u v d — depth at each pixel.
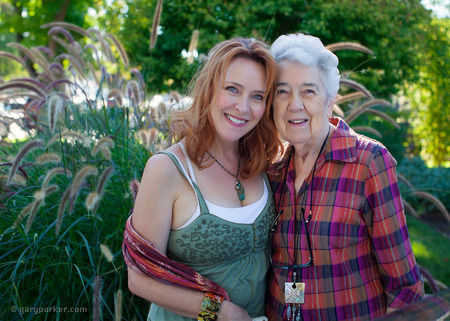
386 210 1.54
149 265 1.54
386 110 6.65
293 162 1.75
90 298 2.25
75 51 3.53
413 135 10.41
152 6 7.09
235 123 1.67
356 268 1.60
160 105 2.70
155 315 1.72
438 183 6.16
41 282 2.21
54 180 2.80
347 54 6.67
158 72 7.05
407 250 1.57
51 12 10.98
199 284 1.57
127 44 7.16
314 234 1.60
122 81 3.27
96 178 2.67
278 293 1.70
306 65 1.58
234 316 1.55
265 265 1.76
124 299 2.29
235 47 1.65
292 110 1.61
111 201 2.63
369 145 1.59
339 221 1.57
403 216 1.58
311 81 1.58
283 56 1.62
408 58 7.21
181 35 6.95
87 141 2.48
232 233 1.63
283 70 1.62
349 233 1.57
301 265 1.62
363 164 1.56
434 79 9.54
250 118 1.68
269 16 6.86
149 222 1.56
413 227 4.32
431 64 9.06
